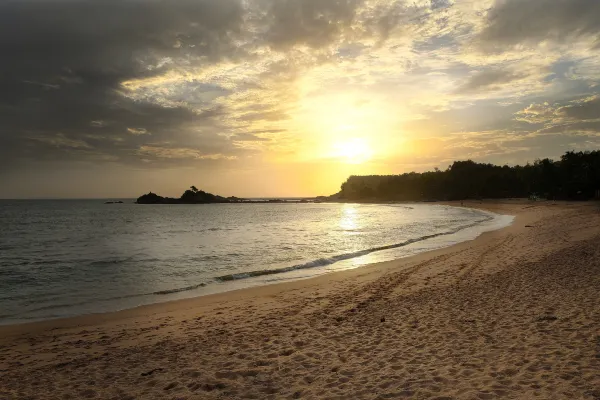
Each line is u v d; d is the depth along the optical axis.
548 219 38.62
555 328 7.24
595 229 25.23
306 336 7.91
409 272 14.77
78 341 8.17
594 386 4.81
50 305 11.47
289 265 17.89
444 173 179.00
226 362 6.64
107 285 14.29
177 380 5.96
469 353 6.35
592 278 11.45
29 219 65.25
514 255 17.06
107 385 5.89
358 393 5.18
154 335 8.48
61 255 22.53
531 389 4.87
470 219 49.25
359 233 34.25
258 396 5.30
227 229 41.94
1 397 5.57
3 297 12.52
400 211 86.69
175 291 13.17
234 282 14.55
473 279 12.74
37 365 6.83
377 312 9.55
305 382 5.67
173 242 29.00
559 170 104.06
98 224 52.91
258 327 8.74
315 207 146.50
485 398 4.74
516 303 9.37
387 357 6.45
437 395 4.93
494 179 132.12
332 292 12.19
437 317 8.70
